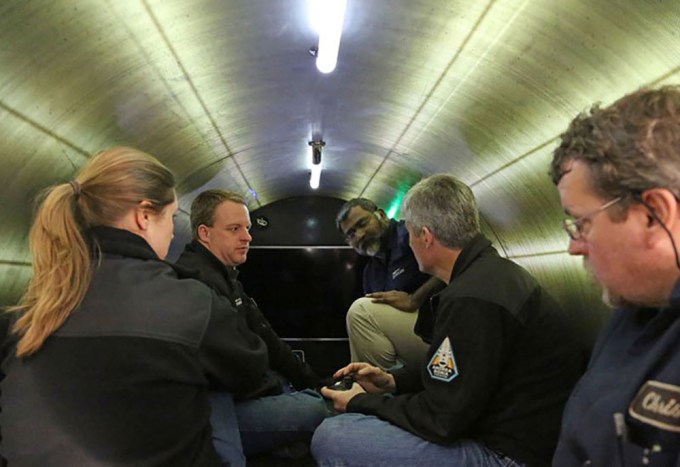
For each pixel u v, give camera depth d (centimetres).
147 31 229
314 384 294
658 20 172
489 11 223
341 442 175
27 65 199
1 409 117
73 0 187
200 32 246
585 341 339
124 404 116
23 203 260
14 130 222
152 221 142
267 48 285
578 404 98
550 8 204
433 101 348
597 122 87
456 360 159
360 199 374
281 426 217
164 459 120
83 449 113
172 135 366
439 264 197
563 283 369
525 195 368
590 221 88
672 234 79
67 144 269
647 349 87
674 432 76
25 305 125
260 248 646
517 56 248
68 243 123
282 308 641
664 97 82
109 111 278
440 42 265
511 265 178
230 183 579
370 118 429
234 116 388
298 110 411
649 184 78
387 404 183
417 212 191
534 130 300
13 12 172
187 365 127
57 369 116
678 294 77
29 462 114
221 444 165
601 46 205
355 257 646
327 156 586
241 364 152
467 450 166
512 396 164
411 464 167
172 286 132
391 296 314
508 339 160
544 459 163
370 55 300
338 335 639
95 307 121
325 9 210
